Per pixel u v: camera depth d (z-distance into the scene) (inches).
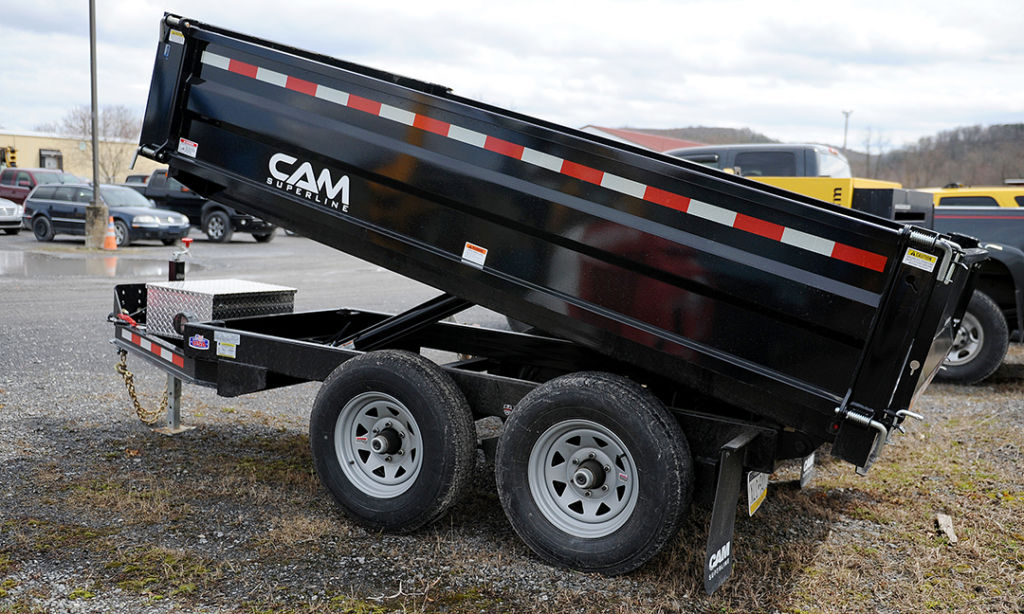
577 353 196.1
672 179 140.9
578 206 148.6
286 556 153.5
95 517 166.9
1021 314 322.7
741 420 153.0
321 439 171.8
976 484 206.4
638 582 147.7
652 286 145.0
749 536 171.9
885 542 170.6
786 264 134.6
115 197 876.6
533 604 138.9
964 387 322.3
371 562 152.8
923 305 125.9
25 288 509.0
